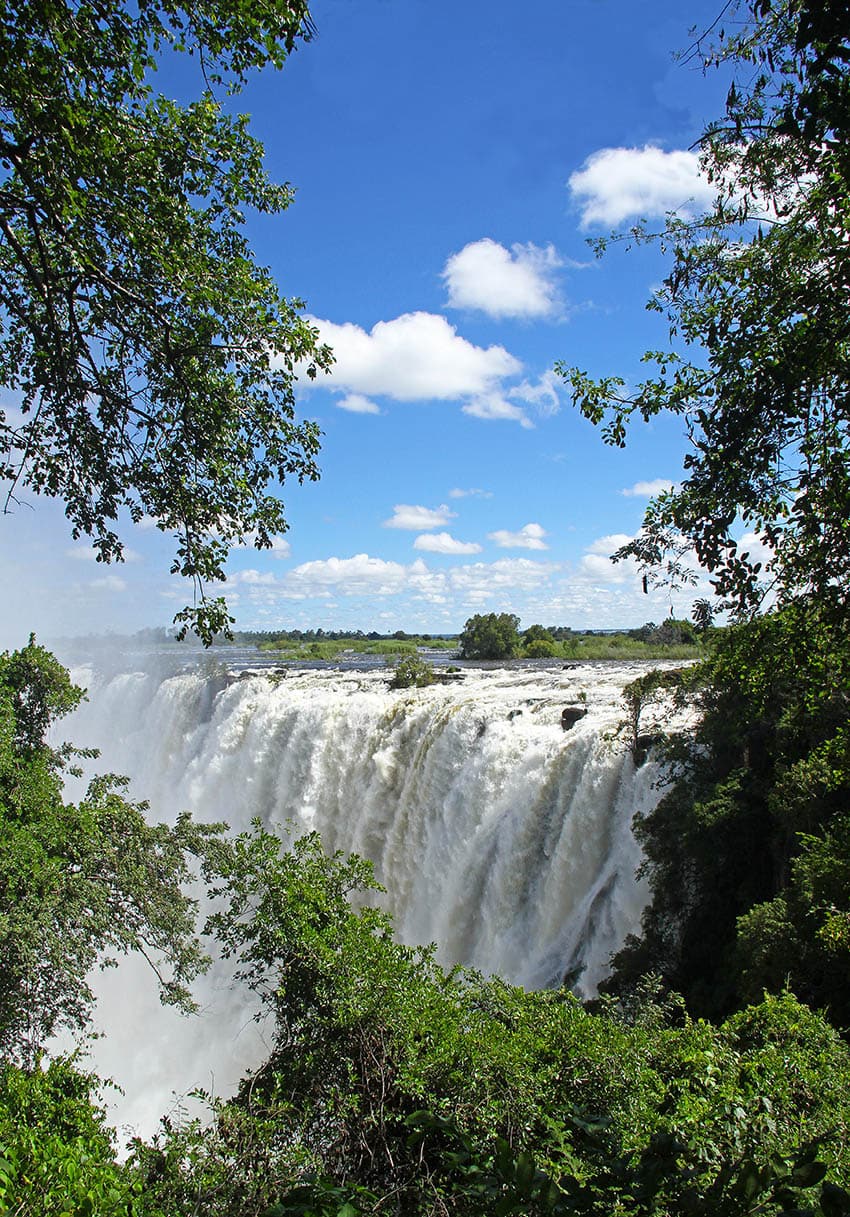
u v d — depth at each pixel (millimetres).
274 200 8320
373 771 33000
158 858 19094
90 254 7781
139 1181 7578
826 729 18031
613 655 69188
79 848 17781
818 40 5125
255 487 9664
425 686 39750
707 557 7141
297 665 69000
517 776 26984
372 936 10086
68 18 6438
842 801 18094
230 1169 7680
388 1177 7906
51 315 8156
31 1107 9367
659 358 7223
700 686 22984
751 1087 8219
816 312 6504
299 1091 8969
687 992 19047
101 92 6969
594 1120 6949
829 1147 7590
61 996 17406
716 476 6984
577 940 23859
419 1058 8602
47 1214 6516
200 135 7773
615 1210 5242
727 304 7121
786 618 8375
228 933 10516
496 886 26250
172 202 7863
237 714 40500
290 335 8562
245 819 37719
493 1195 5762
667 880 20969
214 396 8797
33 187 7133
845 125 5258
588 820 24531
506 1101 7945
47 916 15867
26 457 9047
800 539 7637
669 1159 5066
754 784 20812
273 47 6707
